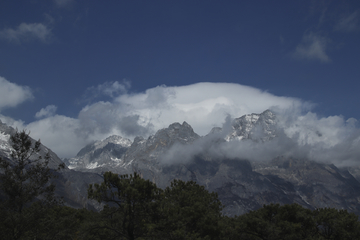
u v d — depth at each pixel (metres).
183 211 59.09
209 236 56.25
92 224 53.69
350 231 63.28
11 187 44.94
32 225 45.06
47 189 48.16
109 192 54.28
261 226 63.59
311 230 65.44
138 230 54.34
